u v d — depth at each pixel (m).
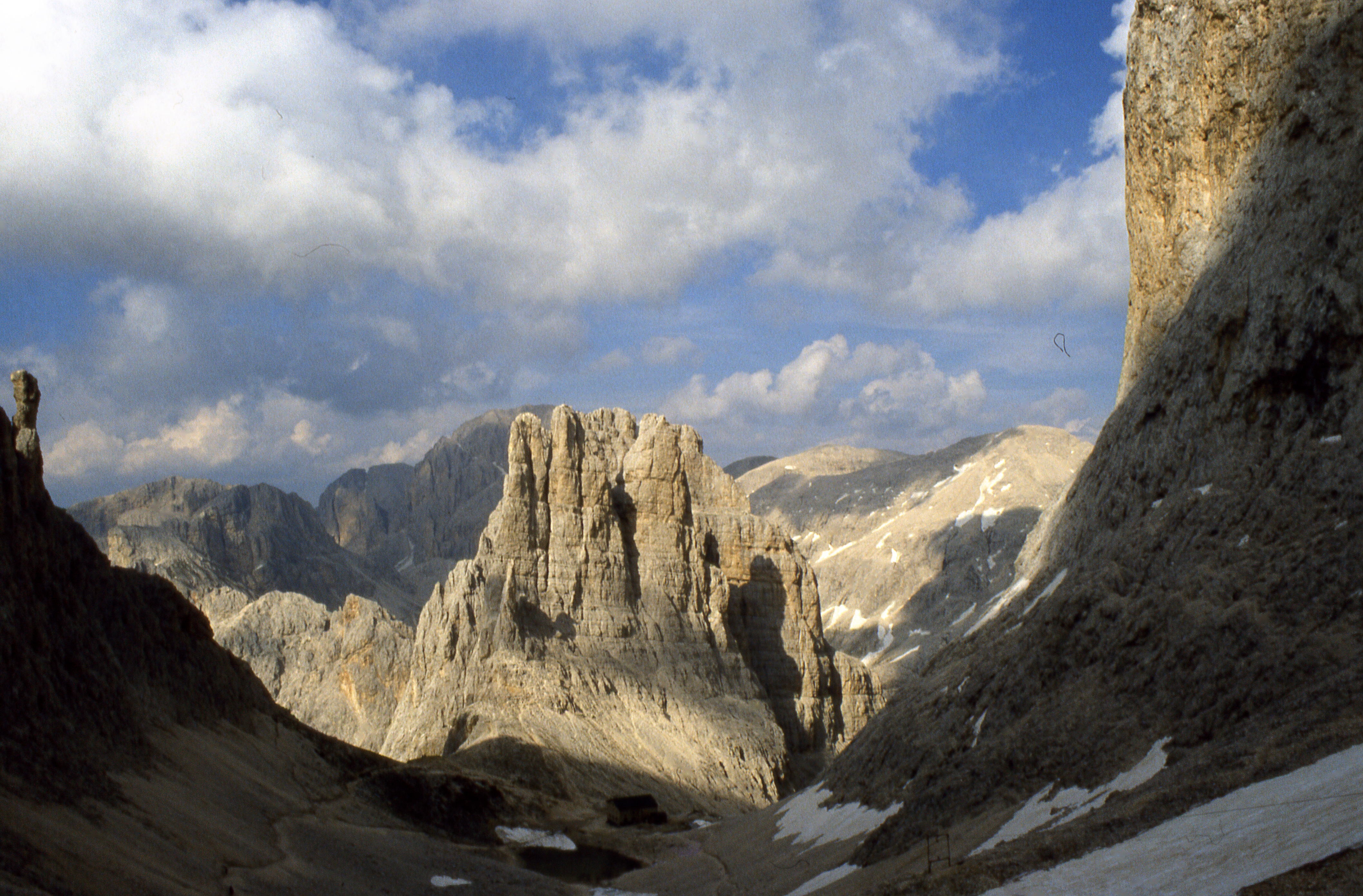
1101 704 50.97
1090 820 40.34
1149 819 36.94
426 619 152.38
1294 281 56.78
